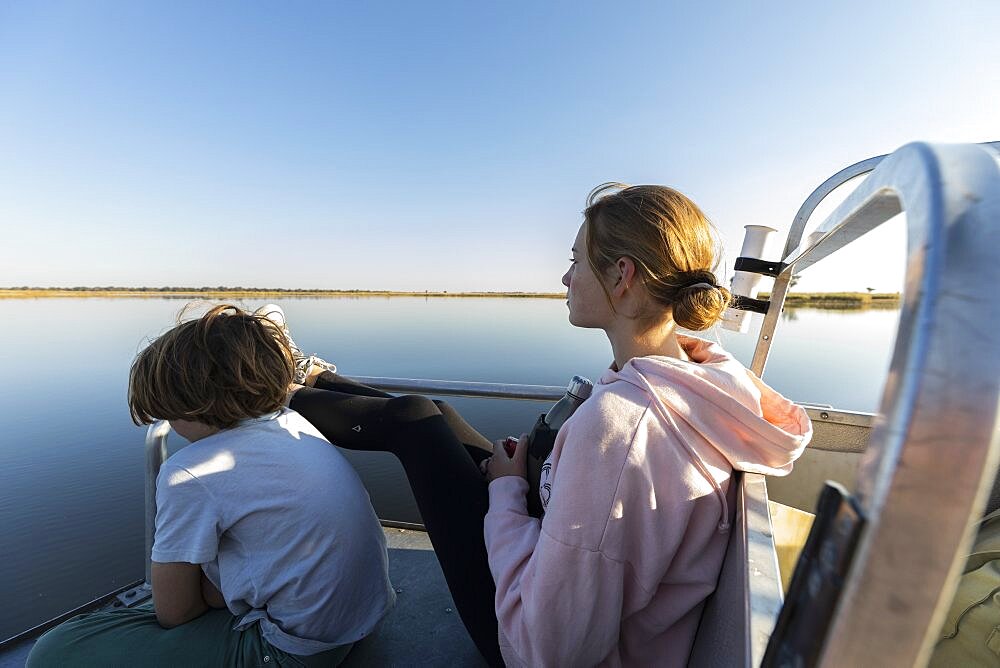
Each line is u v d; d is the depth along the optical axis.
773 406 0.92
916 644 0.23
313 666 1.05
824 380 17.28
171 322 1.09
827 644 0.26
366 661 1.32
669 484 0.70
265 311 1.54
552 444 1.03
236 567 0.99
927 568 0.22
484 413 19.89
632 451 0.69
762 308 1.44
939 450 0.21
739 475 0.78
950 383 0.21
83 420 25.34
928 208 0.25
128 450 20.73
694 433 0.73
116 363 42.53
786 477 1.44
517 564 0.82
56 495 16.09
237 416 1.00
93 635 0.97
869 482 0.24
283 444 1.03
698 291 0.79
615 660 0.77
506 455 1.18
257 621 1.01
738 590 0.58
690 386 0.75
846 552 0.25
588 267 0.97
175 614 0.98
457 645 1.38
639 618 0.78
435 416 1.25
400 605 1.55
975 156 0.27
